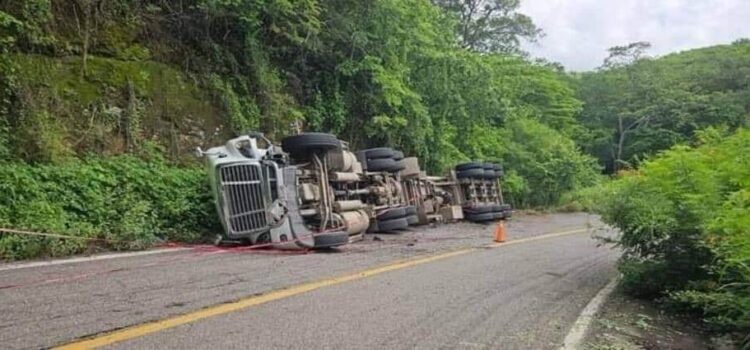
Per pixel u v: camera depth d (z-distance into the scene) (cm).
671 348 521
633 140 5009
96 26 1273
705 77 5056
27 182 933
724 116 4497
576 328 520
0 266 715
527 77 3606
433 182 1848
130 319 450
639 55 5303
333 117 1803
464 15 3672
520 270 838
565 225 1861
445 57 2211
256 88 1555
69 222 930
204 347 392
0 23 1071
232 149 1070
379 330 461
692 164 716
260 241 1009
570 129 4131
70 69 1196
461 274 764
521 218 2255
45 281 602
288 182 1043
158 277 643
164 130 1305
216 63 1490
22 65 1112
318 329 452
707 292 645
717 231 627
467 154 2561
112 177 1066
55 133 1096
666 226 720
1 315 447
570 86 5003
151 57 1359
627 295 732
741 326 561
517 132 3162
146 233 999
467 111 2472
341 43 1842
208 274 672
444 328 480
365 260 860
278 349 398
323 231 1052
